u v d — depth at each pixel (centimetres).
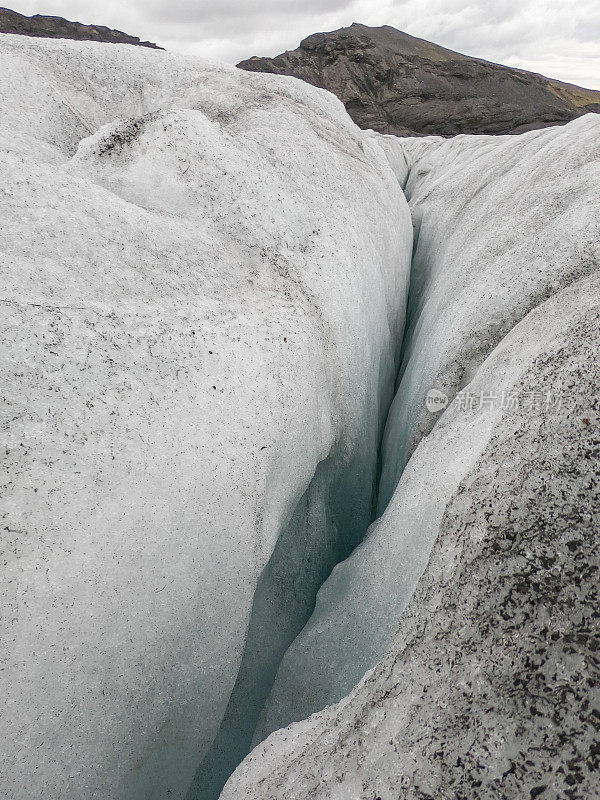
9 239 212
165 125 354
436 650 108
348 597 294
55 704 159
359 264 406
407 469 333
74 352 191
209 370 227
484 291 390
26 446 164
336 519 396
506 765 86
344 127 601
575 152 472
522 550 101
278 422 251
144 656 184
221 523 212
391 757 101
